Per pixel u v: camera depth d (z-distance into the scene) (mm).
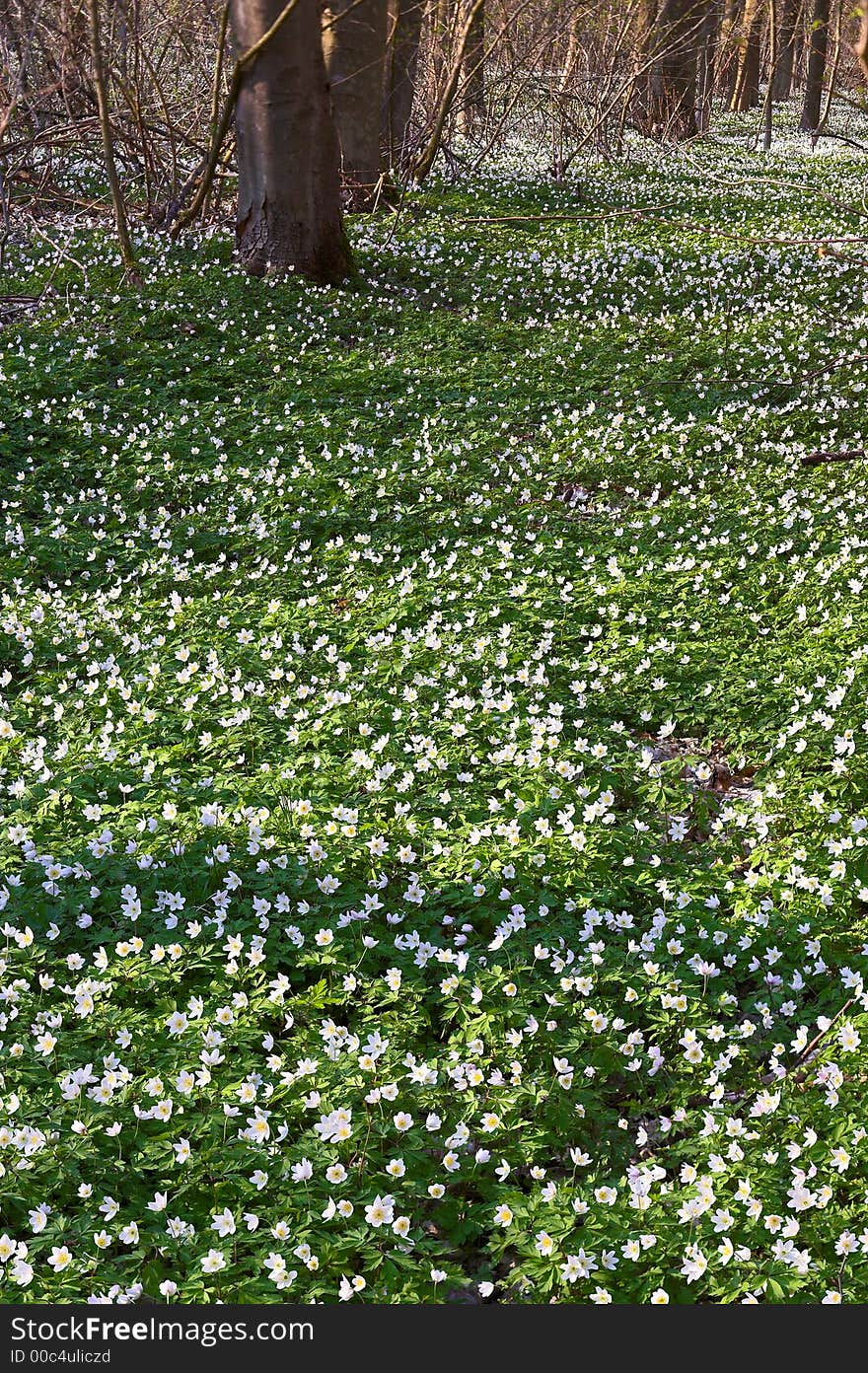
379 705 3723
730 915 3012
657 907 3029
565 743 3615
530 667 3986
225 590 4672
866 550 4852
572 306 8156
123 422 5938
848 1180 2400
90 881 3057
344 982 2801
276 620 4281
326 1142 2469
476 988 2711
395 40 10117
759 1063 2723
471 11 9875
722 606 4438
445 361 6871
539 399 6547
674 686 3881
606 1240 2330
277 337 6859
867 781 3367
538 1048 2682
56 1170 2426
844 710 3604
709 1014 2812
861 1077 2551
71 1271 2283
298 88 7254
